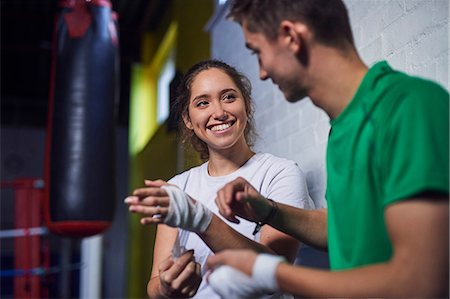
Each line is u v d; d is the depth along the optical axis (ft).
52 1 22.79
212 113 4.79
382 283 2.64
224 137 4.77
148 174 21.61
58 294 22.79
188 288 4.18
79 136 12.30
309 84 3.17
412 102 2.79
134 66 24.06
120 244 26.23
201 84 4.91
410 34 5.68
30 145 27.20
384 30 6.20
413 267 2.60
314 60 3.09
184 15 17.44
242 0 3.18
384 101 2.92
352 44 3.19
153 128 22.16
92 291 14.57
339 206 3.18
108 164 12.59
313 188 7.63
